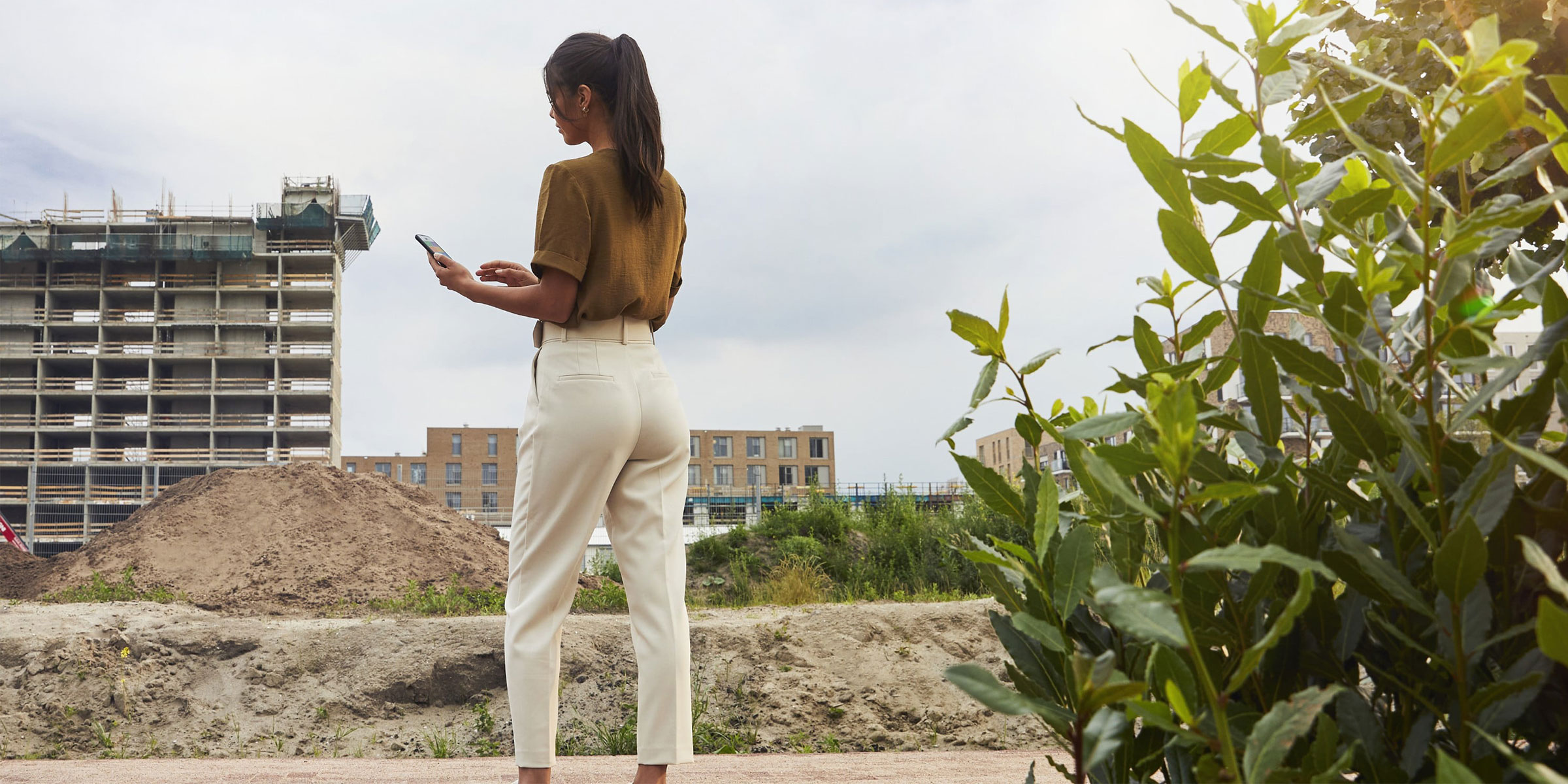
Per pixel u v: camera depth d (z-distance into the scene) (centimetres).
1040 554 61
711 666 578
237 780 272
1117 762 69
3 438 4794
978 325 75
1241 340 66
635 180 178
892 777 278
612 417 169
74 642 572
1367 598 60
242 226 5162
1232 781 48
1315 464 72
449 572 977
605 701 548
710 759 379
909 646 598
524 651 167
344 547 1002
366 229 5419
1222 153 72
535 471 170
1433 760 55
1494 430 53
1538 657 49
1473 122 52
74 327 4891
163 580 927
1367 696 64
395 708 554
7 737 499
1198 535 62
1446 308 63
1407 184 57
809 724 520
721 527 1686
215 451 4894
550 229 169
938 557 1059
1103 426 59
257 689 568
